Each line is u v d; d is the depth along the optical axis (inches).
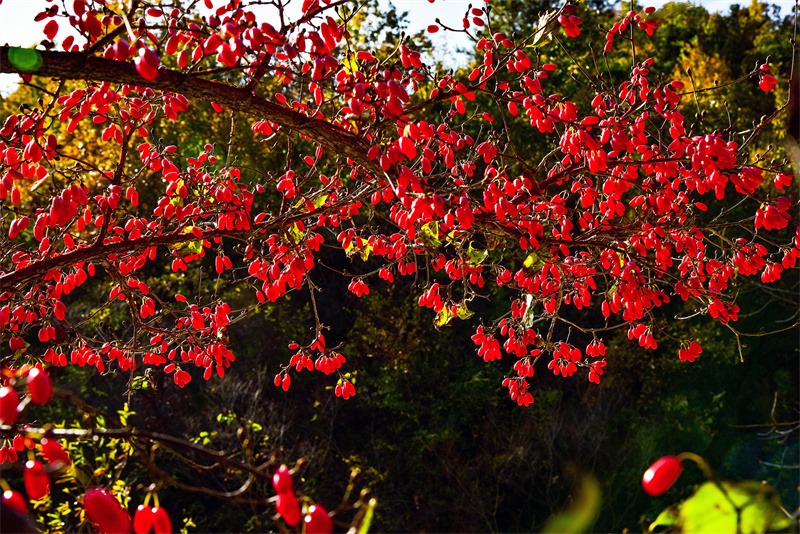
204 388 376.2
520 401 139.8
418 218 89.0
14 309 115.6
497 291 437.1
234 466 46.3
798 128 37.0
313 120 92.2
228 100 86.6
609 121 111.7
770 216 114.0
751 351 442.6
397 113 84.8
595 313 438.9
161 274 425.1
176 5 85.0
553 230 136.6
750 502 24.4
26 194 246.5
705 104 478.6
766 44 717.9
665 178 127.3
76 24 76.9
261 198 393.7
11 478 197.0
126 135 108.0
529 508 367.9
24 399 44.2
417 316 409.4
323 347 134.4
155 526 45.0
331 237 443.2
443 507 377.1
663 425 403.5
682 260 140.6
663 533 25.1
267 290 134.1
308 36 81.1
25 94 269.6
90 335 331.6
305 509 43.4
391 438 408.2
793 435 404.2
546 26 100.3
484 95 416.2
